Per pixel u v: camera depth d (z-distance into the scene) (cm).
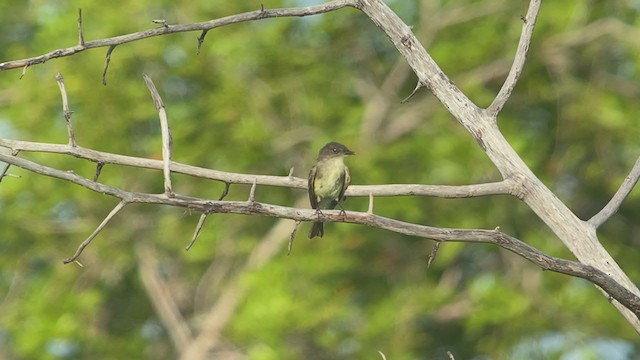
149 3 1895
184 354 1956
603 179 2058
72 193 1927
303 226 1944
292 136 1972
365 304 2003
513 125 1920
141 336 2117
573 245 644
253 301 1750
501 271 2072
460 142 1883
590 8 2017
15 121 1933
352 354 1842
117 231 2033
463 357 2077
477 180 1903
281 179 723
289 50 1970
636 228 2134
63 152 641
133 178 1997
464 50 1939
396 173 1911
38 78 1933
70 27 1889
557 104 2030
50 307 1948
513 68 670
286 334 1755
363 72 2098
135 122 1969
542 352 1909
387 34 683
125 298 2200
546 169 2000
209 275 2100
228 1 1909
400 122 2031
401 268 2003
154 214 2030
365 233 1933
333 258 1839
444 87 673
